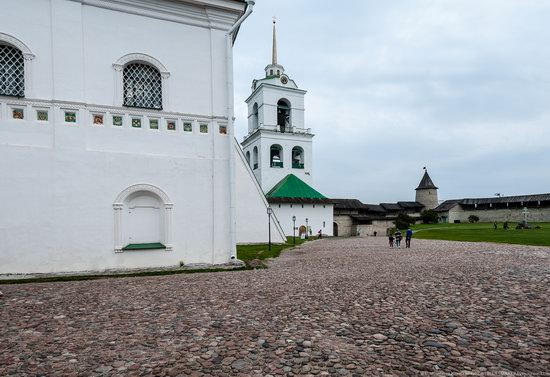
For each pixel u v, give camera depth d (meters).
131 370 4.20
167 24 12.80
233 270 12.45
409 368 4.19
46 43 11.03
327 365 4.29
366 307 6.97
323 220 46.31
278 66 52.06
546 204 71.12
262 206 33.19
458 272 11.34
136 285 9.30
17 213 10.46
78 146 11.27
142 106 12.66
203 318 6.27
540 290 8.32
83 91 11.45
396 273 11.49
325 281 9.98
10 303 7.31
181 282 9.79
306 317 6.31
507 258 15.34
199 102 13.23
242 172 32.62
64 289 8.75
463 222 82.56
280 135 48.56
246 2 13.63
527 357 4.47
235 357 4.55
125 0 12.06
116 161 11.77
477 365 4.25
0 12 10.55
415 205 92.00
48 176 10.87
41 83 10.93
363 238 42.75
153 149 12.38
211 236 13.10
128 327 5.79
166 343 5.07
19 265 10.41
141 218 12.24
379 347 4.86
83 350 4.81
